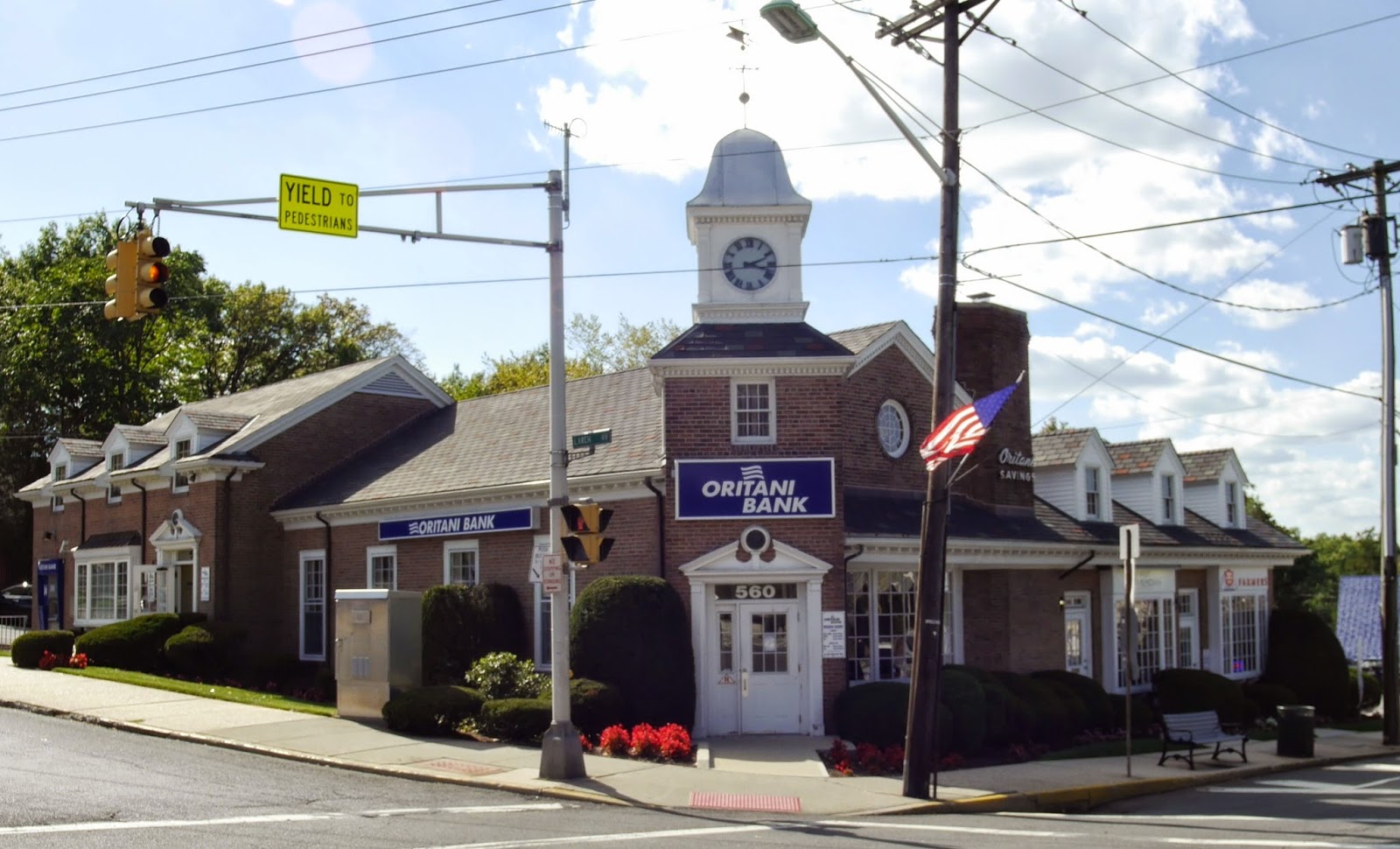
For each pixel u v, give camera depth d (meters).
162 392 53.84
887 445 24.72
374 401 33.09
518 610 23.91
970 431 15.04
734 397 21.12
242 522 30.20
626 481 21.42
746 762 17.45
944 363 15.66
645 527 21.30
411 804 13.63
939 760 18.56
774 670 20.62
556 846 11.16
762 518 20.56
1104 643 27.88
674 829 12.52
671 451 20.89
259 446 30.55
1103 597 28.02
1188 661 31.31
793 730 20.41
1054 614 26.53
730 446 20.94
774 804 14.45
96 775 14.88
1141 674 29.03
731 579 20.45
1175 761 20.03
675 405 21.05
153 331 52.72
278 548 30.77
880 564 22.14
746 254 22.44
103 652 27.66
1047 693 22.39
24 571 52.72
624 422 24.72
